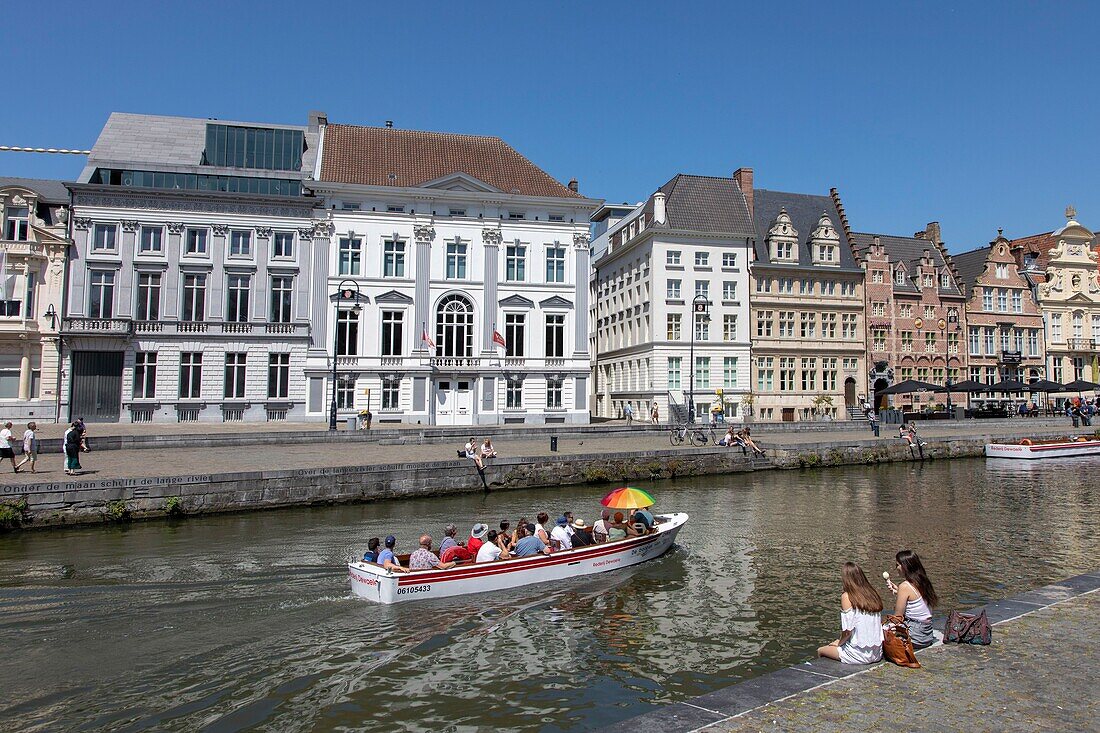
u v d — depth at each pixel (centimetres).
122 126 5278
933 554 1981
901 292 6462
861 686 820
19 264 4591
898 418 5534
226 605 1464
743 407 5941
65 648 1244
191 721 997
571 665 1200
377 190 5019
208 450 3272
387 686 1109
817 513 2586
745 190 6309
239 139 5209
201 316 4869
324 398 4941
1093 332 7319
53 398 4609
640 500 1855
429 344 5078
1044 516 2545
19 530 2061
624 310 6681
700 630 1375
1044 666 873
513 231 5284
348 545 1984
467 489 2883
